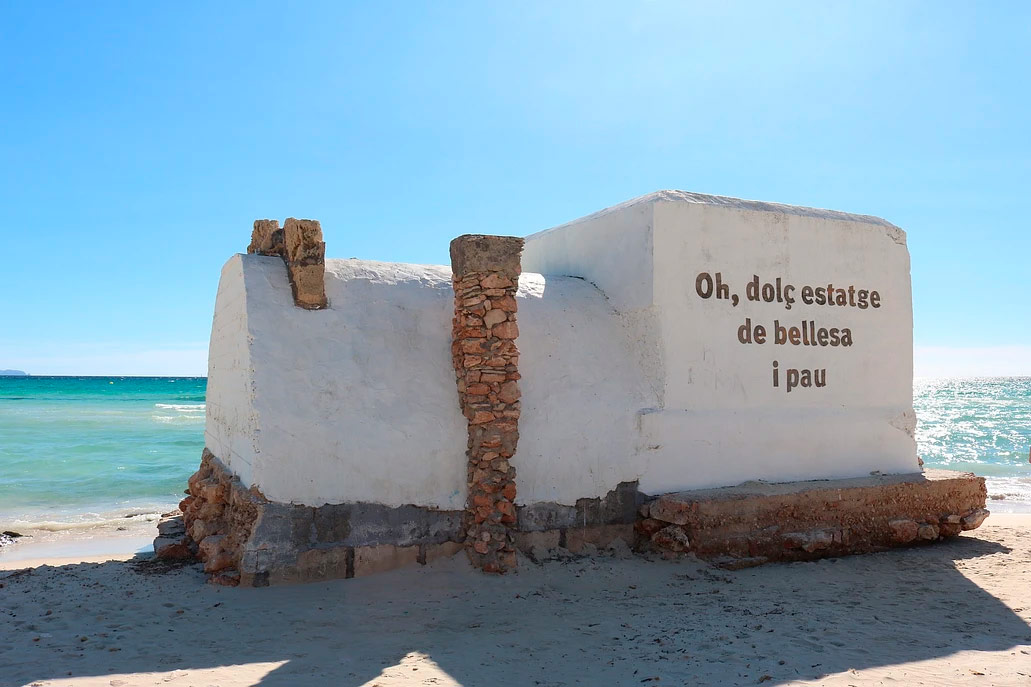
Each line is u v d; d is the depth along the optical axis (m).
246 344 8.50
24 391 83.56
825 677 5.53
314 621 6.96
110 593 7.94
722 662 5.89
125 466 23.75
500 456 8.75
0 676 5.52
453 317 9.43
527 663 5.93
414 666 5.84
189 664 5.84
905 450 11.74
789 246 11.00
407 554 8.48
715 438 10.20
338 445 8.28
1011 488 22.75
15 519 15.69
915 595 8.20
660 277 10.03
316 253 8.91
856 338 11.48
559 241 12.31
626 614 7.36
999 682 5.42
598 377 9.88
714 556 9.34
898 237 11.98
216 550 8.27
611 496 9.57
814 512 10.01
